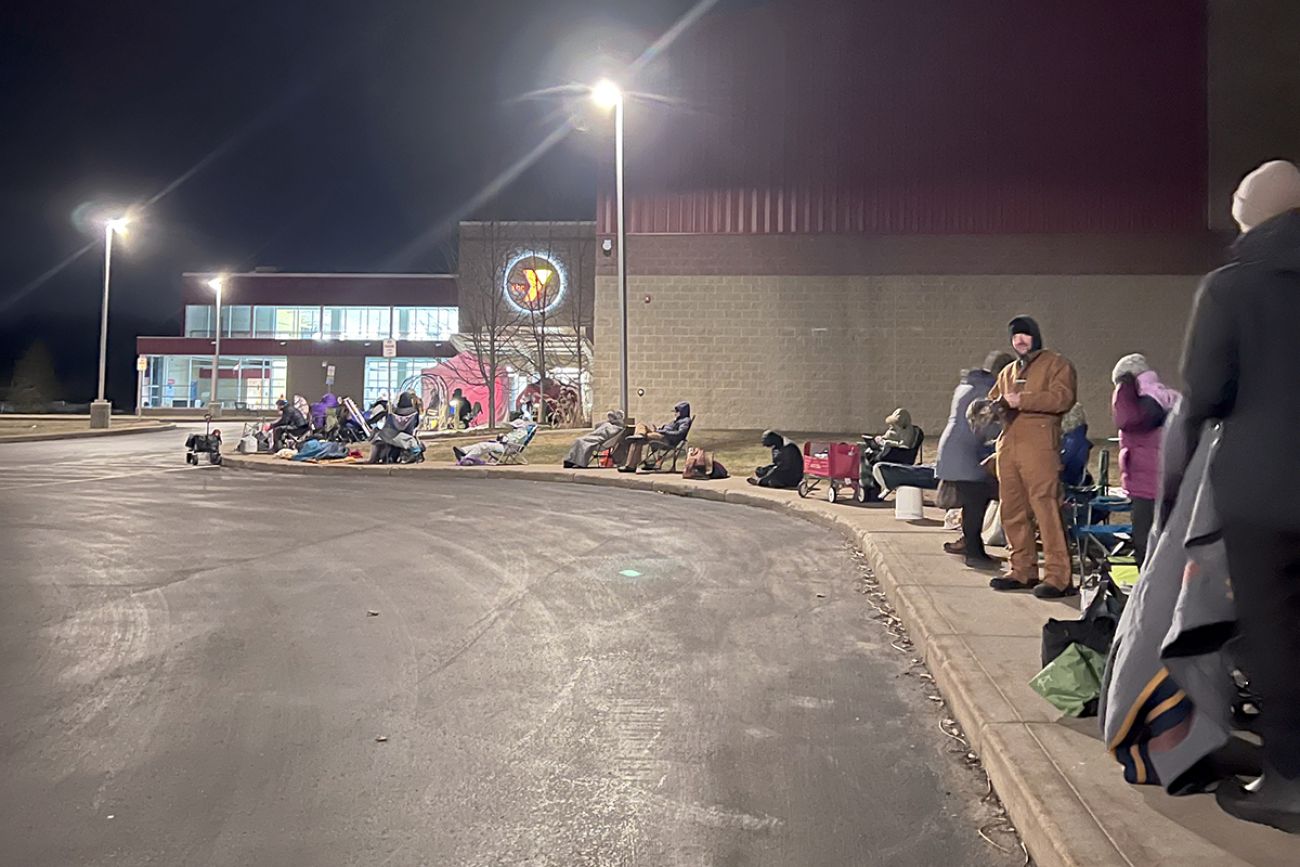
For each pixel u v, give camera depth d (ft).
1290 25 83.46
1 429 120.57
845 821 12.60
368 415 76.07
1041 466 23.32
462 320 149.38
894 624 23.36
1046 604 22.63
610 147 90.22
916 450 44.65
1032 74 86.38
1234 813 11.14
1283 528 10.30
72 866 11.34
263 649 20.76
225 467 71.56
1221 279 11.06
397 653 20.49
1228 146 84.28
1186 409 11.42
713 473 56.54
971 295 86.07
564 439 86.48
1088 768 12.73
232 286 199.52
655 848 11.85
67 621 23.16
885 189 87.25
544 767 14.39
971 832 12.28
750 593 26.86
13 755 14.78
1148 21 85.46
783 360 87.56
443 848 11.84
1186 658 11.31
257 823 12.50
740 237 88.17
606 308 89.97
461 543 35.12
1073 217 85.61
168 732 15.79
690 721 16.44
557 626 22.89
